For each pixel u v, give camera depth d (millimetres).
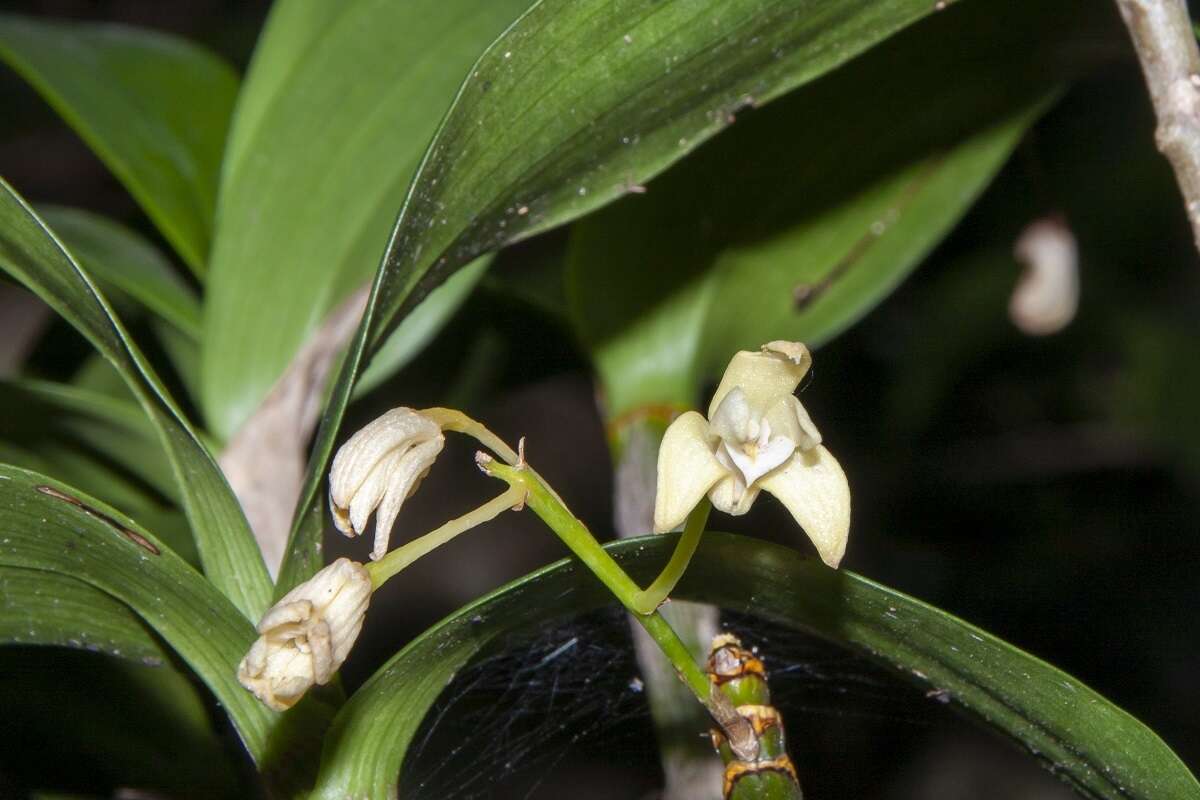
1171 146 378
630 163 378
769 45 370
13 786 413
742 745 362
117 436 436
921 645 362
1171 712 784
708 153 427
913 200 440
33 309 893
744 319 447
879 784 760
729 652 366
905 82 427
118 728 413
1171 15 380
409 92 428
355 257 427
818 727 759
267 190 428
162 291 461
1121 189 707
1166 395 757
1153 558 812
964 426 824
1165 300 764
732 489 354
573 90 363
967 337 716
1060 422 819
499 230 376
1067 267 465
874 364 752
